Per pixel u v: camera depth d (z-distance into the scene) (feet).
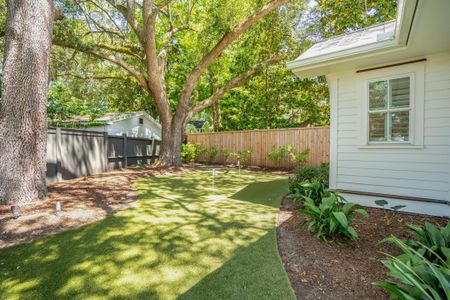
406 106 13.57
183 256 8.81
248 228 11.48
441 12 9.01
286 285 7.06
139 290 6.87
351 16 31.89
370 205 14.62
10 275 7.63
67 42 26.89
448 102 12.42
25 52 14.67
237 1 29.81
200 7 37.45
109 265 8.20
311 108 45.73
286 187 21.21
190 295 6.65
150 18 27.07
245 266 8.11
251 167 36.01
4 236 10.38
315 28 35.83
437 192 12.77
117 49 32.45
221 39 33.22
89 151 27.86
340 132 15.83
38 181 15.20
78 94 49.80
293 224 11.89
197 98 52.26
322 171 17.88
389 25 15.90
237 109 54.19
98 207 14.82
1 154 14.12
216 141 42.01
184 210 14.44
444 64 12.49
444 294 5.17
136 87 49.32
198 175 28.84
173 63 50.60
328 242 9.59
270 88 45.73
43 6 15.37
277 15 37.04
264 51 40.75
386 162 14.23
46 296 6.63
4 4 23.00
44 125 15.58
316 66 14.96
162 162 36.37
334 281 7.19
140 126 47.52
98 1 31.01
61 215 12.95
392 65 13.83
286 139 34.63
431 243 7.52
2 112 14.38
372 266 7.91
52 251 9.20
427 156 13.01
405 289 5.44
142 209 14.65
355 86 15.19
